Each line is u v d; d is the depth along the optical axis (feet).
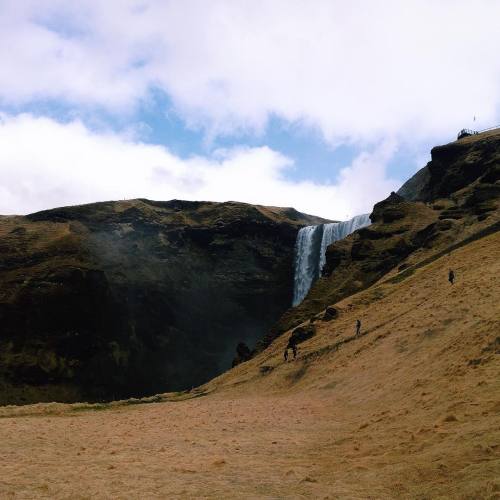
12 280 472.44
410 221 338.75
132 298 518.37
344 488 39.06
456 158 395.14
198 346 539.29
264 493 39.96
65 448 71.00
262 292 555.69
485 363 69.26
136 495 41.09
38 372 428.56
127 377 479.00
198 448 65.77
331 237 500.74
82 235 544.21
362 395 102.12
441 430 49.26
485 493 30.45
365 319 188.55
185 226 588.50
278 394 155.94
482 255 177.37
